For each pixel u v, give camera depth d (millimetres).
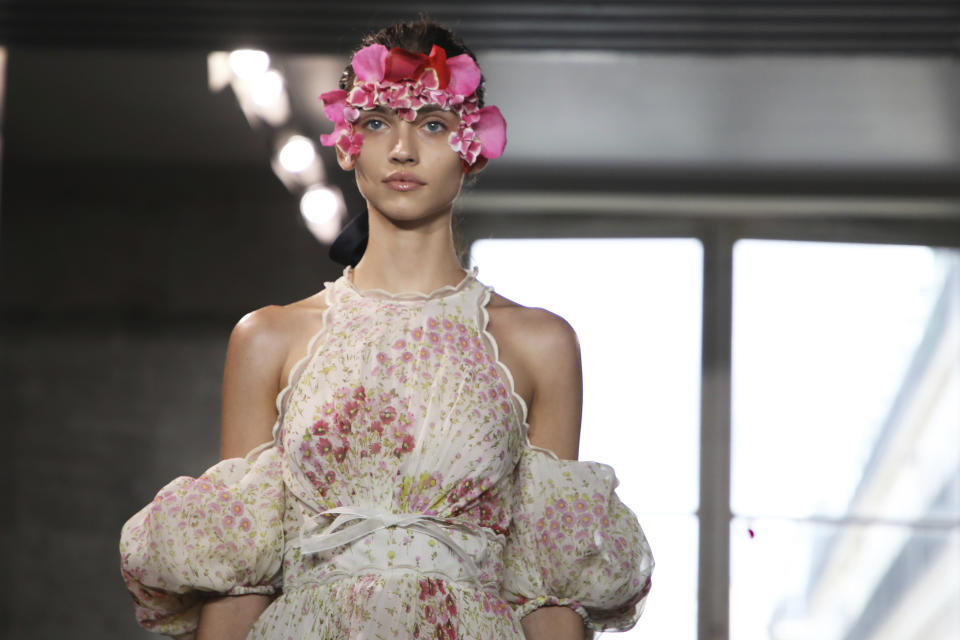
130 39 13586
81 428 17062
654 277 17875
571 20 13133
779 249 17906
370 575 4160
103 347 17312
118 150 17188
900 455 17281
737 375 17578
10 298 17469
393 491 4238
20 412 17078
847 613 16875
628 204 17906
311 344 4457
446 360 4363
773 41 13312
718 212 17922
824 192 17609
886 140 16172
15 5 13242
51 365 17250
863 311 17734
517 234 18047
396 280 4582
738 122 15727
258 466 4426
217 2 13109
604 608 4566
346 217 16625
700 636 16812
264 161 17406
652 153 16969
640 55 13555
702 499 17188
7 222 17656
